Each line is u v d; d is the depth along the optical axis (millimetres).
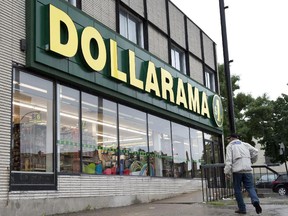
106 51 12453
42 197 9547
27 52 9633
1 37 9094
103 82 12133
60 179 10227
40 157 9789
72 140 10922
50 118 10273
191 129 18703
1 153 8594
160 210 9820
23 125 9414
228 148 8453
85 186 11039
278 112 35938
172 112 16406
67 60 10734
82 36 11312
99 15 13000
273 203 10469
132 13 15273
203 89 20250
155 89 14891
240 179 8297
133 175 13422
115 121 13008
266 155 36781
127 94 13297
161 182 15023
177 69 17859
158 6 17328
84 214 9781
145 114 14891
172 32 18344
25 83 9633
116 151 12836
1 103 8820
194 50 20594
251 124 34031
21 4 9805
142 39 15852
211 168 12555
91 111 11898
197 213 8664
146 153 14555
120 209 11023
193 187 17516
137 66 14148
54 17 10273
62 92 10828
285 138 35219
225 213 8453
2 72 8969
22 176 9117
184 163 17391
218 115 21328
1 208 8383
